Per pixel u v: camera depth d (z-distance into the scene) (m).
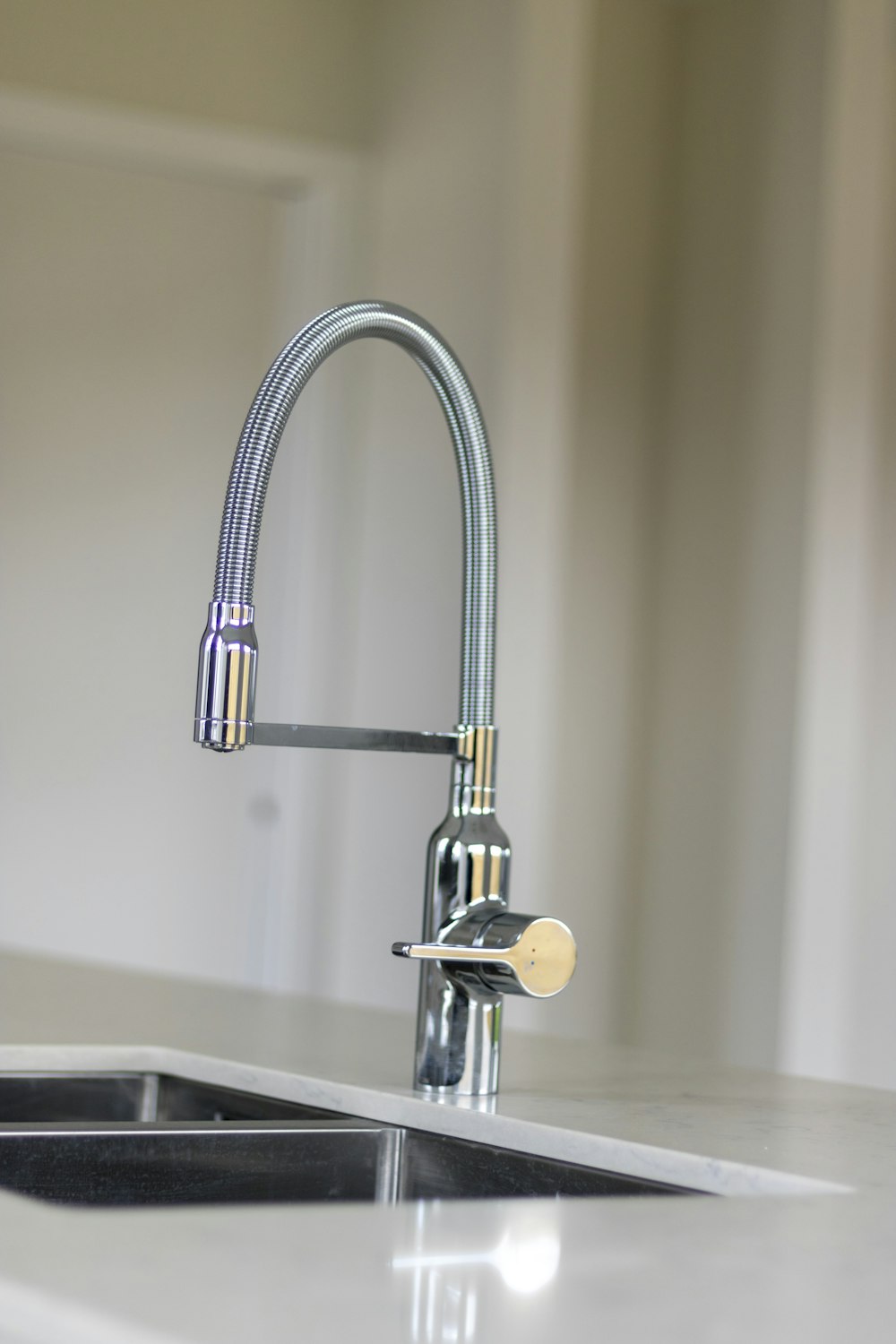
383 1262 0.58
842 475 3.10
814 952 3.09
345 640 3.44
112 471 3.74
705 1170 0.89
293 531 3.51
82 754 3.74
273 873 3.49
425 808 3.24
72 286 3.77
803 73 3.17
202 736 0.99
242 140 3.37
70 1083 1.22
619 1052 1.40
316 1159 1.01
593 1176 0.95
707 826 3.29
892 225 3.13
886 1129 1.04
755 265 3.26
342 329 1.08
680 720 3.37
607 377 3.38
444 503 3.24
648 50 3.42
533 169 3.12
